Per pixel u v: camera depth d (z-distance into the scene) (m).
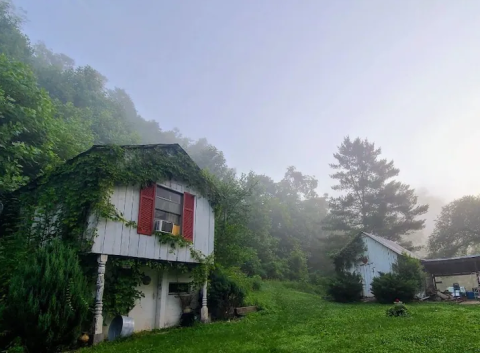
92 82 48.28
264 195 45.84
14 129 14.93
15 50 34.19
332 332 9.49
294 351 7.13
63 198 9.98
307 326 10.91
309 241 49.81
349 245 26.19
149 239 10.89
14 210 12.40
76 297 7.50
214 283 14.25
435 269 25.88
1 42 32.53
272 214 49.19
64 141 19.12
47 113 17.81
